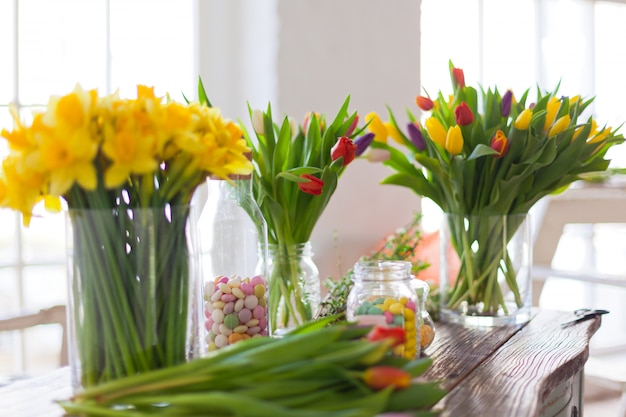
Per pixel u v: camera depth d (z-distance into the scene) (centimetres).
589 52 350
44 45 244
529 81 331
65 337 165
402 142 169
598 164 161
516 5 325
